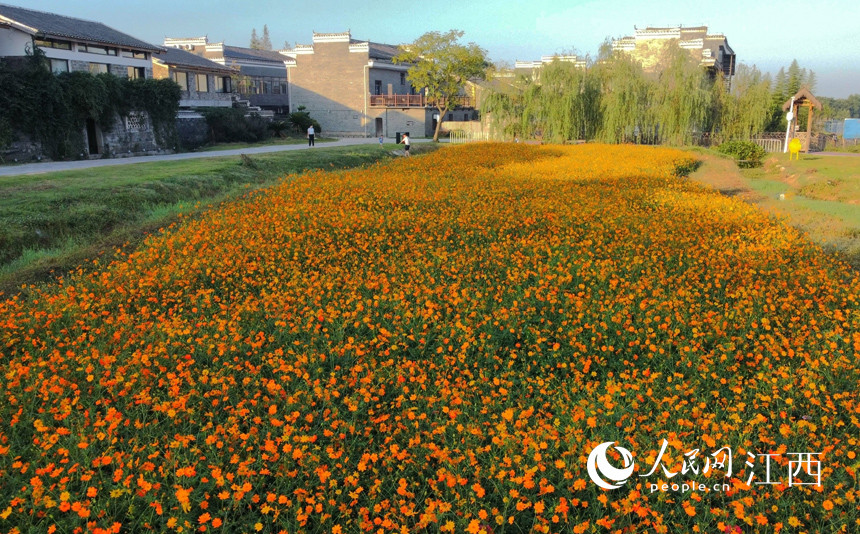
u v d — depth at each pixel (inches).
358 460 183.2
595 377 238.8
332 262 377.7
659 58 1851.6
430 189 628.4
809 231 493.4
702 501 162.2
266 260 374.6
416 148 1423.5
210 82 1718.8
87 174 721.6
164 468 171.5
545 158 1025.5
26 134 954.1
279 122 1867.6
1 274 390.0
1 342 262.2
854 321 278.1
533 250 387.9
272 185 713.0
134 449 174.6
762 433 187.3
